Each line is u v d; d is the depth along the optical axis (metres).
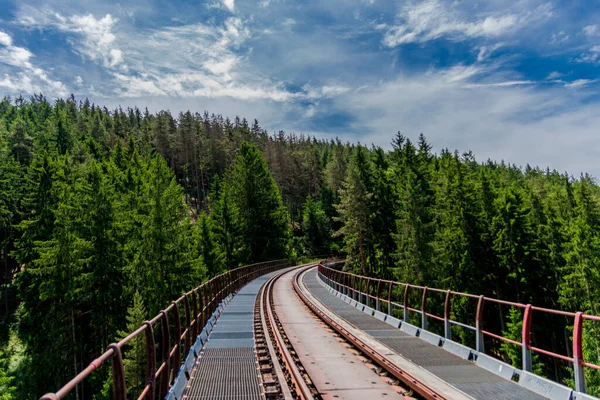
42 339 33.34
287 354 10.27
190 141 129.50
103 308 34.50
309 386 8.44
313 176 140.75
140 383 26.05
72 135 100.31
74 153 80.94
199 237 54.41
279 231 74.81
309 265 74.75
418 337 12.95
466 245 42.25
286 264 69.94
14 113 137.38
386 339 12.72
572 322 37.38
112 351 4.04
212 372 9.00
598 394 28.88
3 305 46.44
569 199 62.69
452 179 48.47
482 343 9.76
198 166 129.88
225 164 129.25
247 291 28.62
